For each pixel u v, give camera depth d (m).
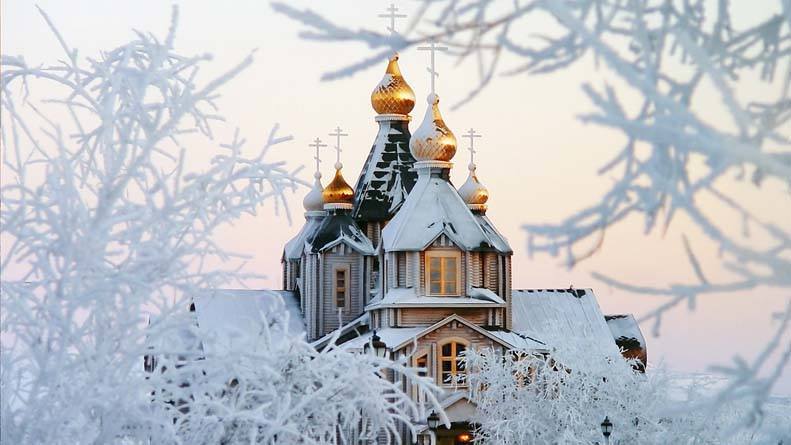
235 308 76.56
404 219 91.94
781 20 9.48
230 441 20.75
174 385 19.28
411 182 106.69
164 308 18.91
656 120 8.67
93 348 18.25
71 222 17.81
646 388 65.69
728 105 8.06
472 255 91.75
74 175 18.64
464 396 82.75
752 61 9.70
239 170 19.97
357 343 89.81
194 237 19.14
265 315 22.30
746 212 8.45
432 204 92.56
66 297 17.70
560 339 72.31
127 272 18.17
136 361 19.05
